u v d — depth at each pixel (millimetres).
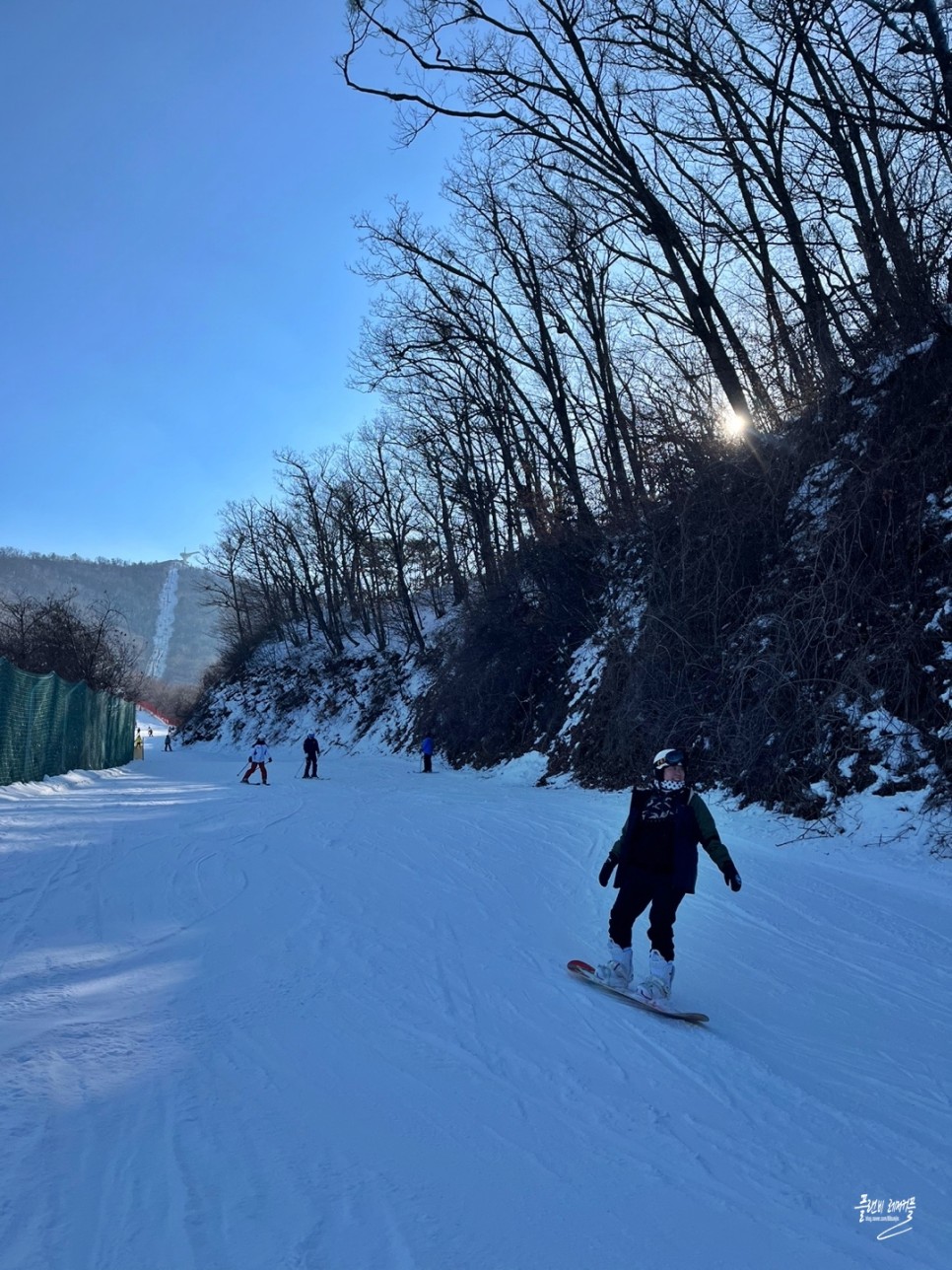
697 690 17406
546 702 28250
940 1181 3748
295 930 7410
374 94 20797
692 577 18453
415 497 54719
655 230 21375
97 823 15273
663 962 5922
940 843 10703
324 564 66125
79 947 6703
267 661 73250
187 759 55312
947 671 12242
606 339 29969
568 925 8164
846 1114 4398
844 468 16109
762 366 20516
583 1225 3162
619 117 21766
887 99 15945
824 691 13930
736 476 19125
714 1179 3600
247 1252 2816
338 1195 3225
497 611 32531
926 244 15164
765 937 8117
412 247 31719
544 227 29078
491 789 23172
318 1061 4551
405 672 53312
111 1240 2844
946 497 13648
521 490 32531
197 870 10430
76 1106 3840
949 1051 5480
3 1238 2816
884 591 13828
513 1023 5355
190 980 5887
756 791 14234
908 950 7770
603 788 20016
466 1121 3963
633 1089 4492
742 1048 5281
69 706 27375
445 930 7633
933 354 14688
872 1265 3059
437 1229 3045
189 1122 3754
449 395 36406
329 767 40562
